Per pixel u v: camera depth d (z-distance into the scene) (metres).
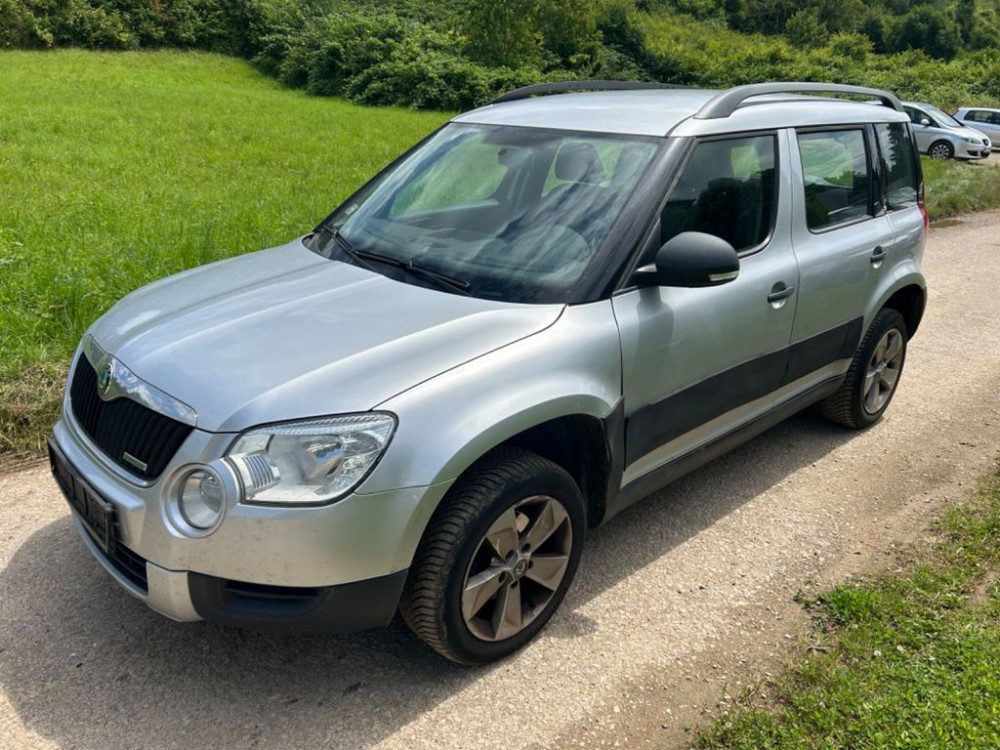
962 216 13.92
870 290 4.69
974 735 2.61
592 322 3.11
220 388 2.62
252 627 2.60
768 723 2.73
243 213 8.85
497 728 2.76
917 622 3.22
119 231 7.95
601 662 3.08
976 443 5.03
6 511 3.95
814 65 54.75
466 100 34.81
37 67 32.97
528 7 43.94
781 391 4.28
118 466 2.74
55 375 4.91
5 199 9.76
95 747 2.63
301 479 2.49
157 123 19.75
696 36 70.56
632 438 3.35
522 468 2.88
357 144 18.31
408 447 2.57
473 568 2.85
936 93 44.41
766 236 3.95
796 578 3.63
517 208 3.54
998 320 7.75
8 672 2.92
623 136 3.62
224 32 44.69
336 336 2.85
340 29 38.81
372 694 2.89
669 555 3.79
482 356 2.82
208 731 2.71
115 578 2.81
